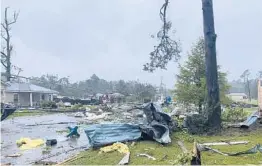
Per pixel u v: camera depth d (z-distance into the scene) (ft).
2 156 41.60
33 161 37.81
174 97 74.28
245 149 38.34
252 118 58.23
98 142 44.62
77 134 60.08
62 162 35.58
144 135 48.08
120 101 182.50
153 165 30.94
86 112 129.59
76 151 44.06
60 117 116.06
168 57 68.54
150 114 53.52
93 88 313.53
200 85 68.69
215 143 43.42
